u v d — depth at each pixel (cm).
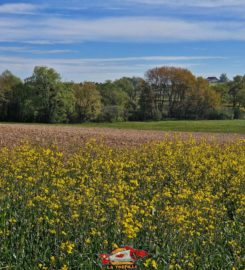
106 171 1231
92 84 7806
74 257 752
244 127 5084
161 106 8238
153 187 1182
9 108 7744
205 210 922
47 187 1023
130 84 9062
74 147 1936
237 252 768
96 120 7725
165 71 8206
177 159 1414
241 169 1265
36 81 7600
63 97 7581
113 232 820
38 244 798
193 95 8194
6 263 743
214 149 1672
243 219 959
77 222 825
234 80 9569
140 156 1491
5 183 1039
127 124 6378
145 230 825
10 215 866
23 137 2516
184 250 769
